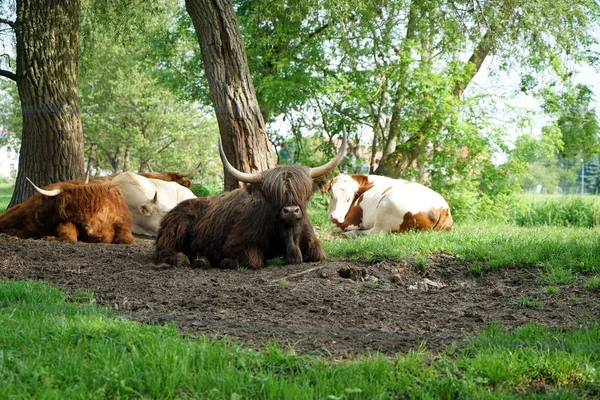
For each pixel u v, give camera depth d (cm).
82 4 1780
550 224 1773
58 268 818
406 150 1906
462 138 1742
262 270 825
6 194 3788
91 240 1109
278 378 395
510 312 624
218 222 879
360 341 509
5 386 355
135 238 1196
